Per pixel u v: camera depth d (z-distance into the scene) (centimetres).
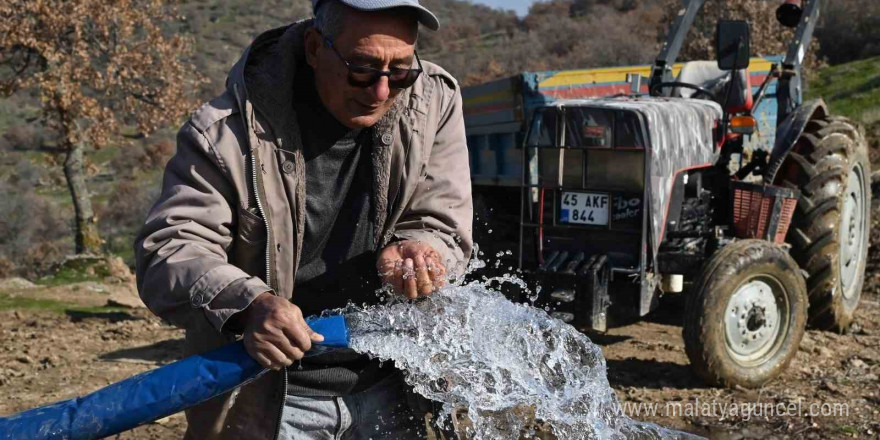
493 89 711
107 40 1777
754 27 2039
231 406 238
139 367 650
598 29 5144
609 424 271
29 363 662
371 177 242
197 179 222
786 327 554
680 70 751
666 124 549
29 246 2870
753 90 764
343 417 250
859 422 481
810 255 640
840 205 638
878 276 898
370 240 247
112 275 1275
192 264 212
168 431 484
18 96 5438
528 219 574
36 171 4184
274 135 227
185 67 1930
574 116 549
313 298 250
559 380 257
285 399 234
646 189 532
